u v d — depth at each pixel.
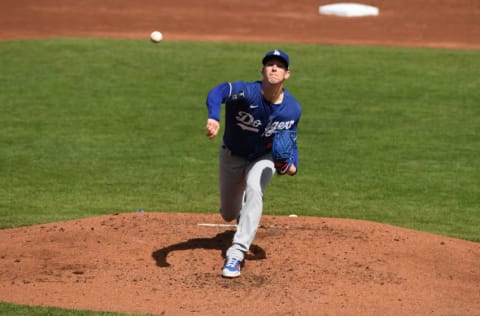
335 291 26.08
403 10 115.94
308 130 60.97
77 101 68.19
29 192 45.03
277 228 33.19
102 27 100.00
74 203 42.88
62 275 27.48
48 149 54.84
